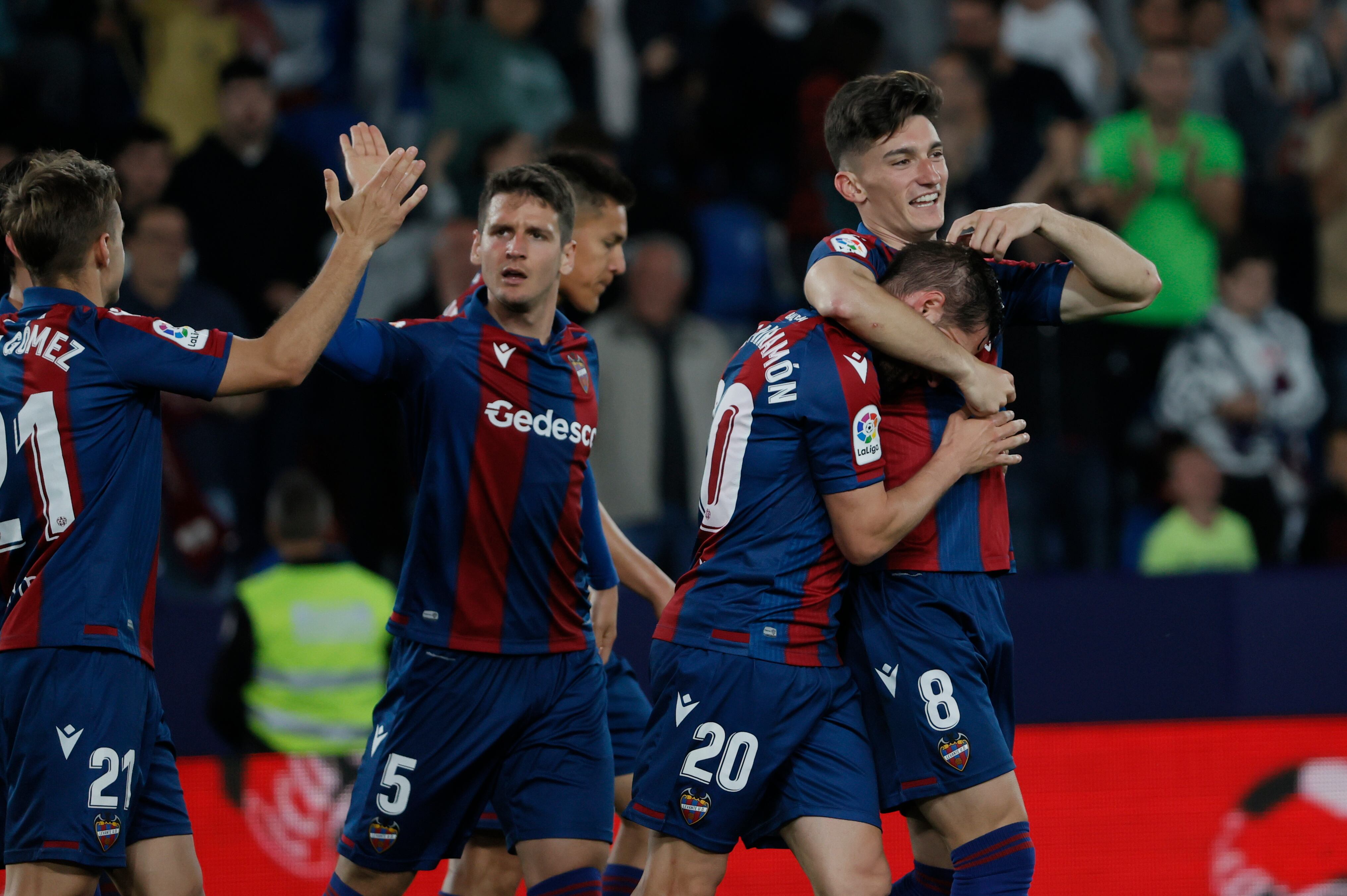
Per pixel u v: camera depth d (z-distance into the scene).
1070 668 18.88
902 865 17.28
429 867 12.59
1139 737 18.20
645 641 18.08
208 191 23.78
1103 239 12.30
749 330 24.98
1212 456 24.23
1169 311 24.77
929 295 11.75
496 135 24.55
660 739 11.89
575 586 12.84
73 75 26.52
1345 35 29.94
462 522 12.26
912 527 11.42
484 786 12.64
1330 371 26.55
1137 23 29.45
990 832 11.59
